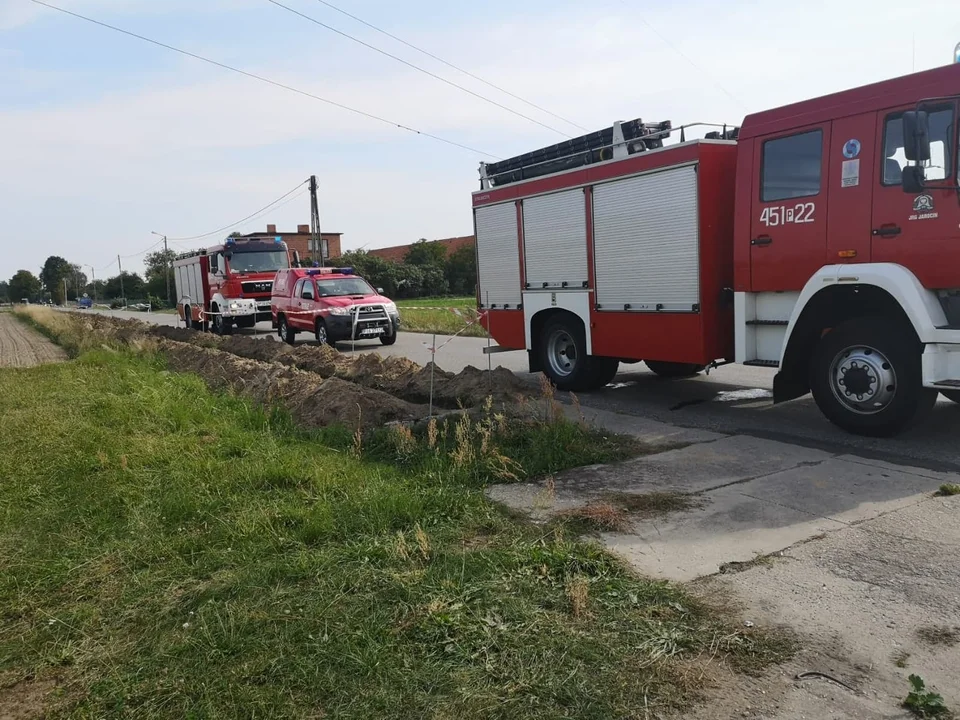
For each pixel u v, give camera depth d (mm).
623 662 3053
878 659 3090
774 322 7395
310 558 4121
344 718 2729
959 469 5699
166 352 15750
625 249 8805
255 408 8570
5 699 3018
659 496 5234
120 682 3043
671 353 8352
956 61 5980
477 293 11555
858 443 6660
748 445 6664
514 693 2855
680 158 7949
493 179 11203
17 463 6488
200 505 5160
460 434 6352
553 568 3975
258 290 23672
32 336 29891
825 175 6742
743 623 3404
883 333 6492
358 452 6523
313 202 39000
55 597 3906
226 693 2908
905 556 4090
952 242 5914
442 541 4426
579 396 9797
